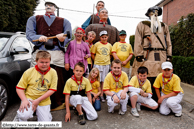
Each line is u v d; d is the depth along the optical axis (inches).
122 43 131.8
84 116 92.0
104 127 78.8
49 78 78.0
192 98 127.5
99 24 142.5
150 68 110.0
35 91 75.7
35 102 71.7
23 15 405.1
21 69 110.8
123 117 90.9
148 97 97.3
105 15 139.6
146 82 102.3
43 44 97.5
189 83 178.2
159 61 110.7
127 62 130.3
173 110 92.7
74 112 94.3
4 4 341.1
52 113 95.7
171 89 99.3
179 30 229.5
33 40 91.5
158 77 104.0
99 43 126.1
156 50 111.4
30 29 96.7
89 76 110.4
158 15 121.5
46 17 100.0
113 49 129.0
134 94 92.6
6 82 96.9
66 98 87.5
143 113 97.4
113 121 85.6
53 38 99.9
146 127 79.1
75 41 110.3
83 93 92.0
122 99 90.4
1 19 323.9
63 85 110.1
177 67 195.8
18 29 404.8
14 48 109.7
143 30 114.4
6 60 97.8
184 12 366.9
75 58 106.4
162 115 94.7
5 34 117.2
